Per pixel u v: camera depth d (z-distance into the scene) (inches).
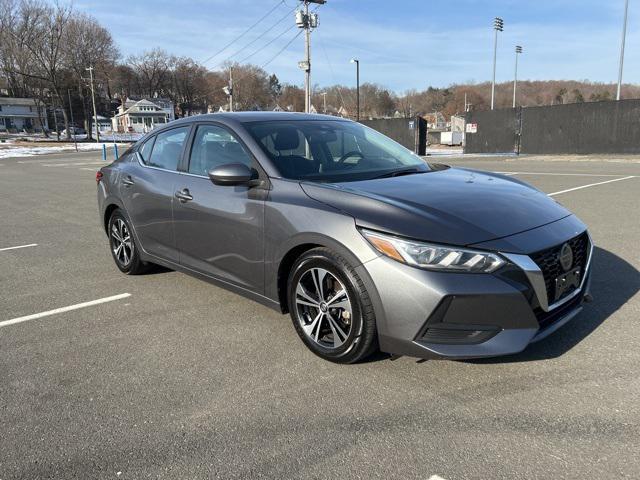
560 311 123.3
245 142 152.9
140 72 4461.1
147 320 164.7
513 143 956.0
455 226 114.3
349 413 109.3
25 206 427.5
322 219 125.4
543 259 116.1
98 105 4192.9
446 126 3742.6
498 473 89.5
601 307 158.6
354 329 121.6
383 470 91.6
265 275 142.9
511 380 119.2
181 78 4537.4
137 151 204.1
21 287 202.2
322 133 167.3
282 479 90.4
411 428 103.2
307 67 1224.8
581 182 457.4
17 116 3880.4
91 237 295.6
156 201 180.5
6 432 106.6
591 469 89.4
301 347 141.9
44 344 148.6
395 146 183.2
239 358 136.6
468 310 108.9
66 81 3144.7
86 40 3171.8
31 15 2888.8
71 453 99.2
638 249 223.8
